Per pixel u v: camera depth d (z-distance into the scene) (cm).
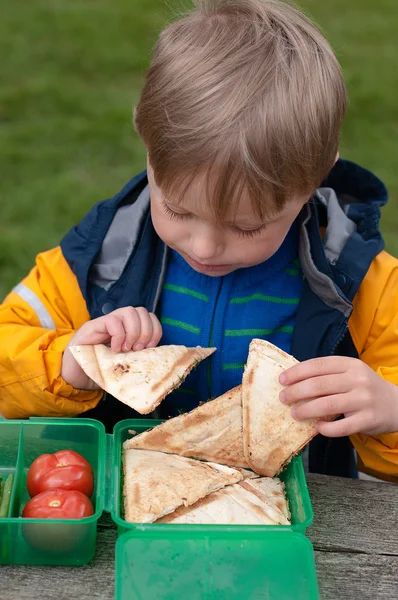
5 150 434
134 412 186
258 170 132
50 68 523
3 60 527
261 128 133
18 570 124
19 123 462
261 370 143
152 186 147
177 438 144
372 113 494
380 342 175
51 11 608
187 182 134
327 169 152
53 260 185
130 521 125
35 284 185
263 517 131
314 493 145
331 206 177
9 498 135
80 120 469
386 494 145
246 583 116
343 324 169
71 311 184
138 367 147
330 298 168
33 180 415
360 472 203
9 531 123
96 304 180
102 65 532
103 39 566
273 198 136
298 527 124
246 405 141
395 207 417
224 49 141
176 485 133
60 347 168
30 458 150
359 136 470
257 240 144
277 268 178
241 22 146
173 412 183
